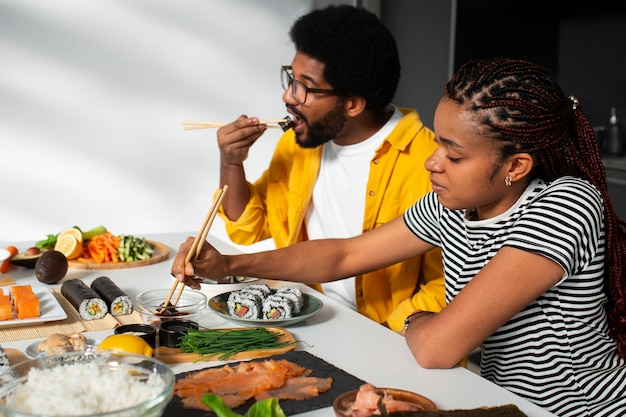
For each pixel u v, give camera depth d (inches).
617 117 156.2
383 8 166.9
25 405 38.5
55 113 150.5
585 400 57.8
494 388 52.7
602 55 157.3
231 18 162.6
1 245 88.7
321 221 89.7
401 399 47.3
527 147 53.4
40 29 146.5
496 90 52.7
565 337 57.0
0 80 144.9
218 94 164.4
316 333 63.2
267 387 48.7
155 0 155.2
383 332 64.1
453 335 54.5
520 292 53.3
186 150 163.2
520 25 158.1
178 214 165.0
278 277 69.7
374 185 83.2
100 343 55.2
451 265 63.6
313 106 81.1
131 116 156.9
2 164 147.9
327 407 47.8
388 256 69.5
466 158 54.1
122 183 158.6
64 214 154.6
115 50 153.2
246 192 90.2
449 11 151.2
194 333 57.5
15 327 62.2
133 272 80.7
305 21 81.3
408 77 163.6
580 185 55.4
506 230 58.4
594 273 56.0
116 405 39.3
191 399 46.7
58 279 74.9
